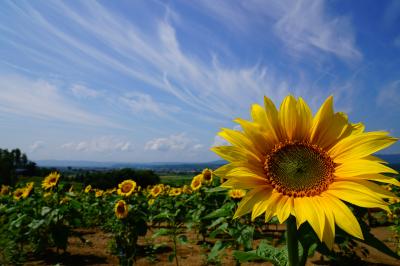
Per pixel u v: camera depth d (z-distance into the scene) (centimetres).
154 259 831
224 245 523
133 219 819
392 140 255
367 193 219
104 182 5128
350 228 199
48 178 1012
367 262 769
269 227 1276
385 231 1157
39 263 817
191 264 786
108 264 805
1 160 6512
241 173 242
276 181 245
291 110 282
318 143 280
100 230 1377
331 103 281
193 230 1279
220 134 268
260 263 712
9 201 1413
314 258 786
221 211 579
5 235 847
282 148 268
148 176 5475
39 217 880
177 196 1448
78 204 938
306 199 228
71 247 1002
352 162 248
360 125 280
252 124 274
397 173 224
